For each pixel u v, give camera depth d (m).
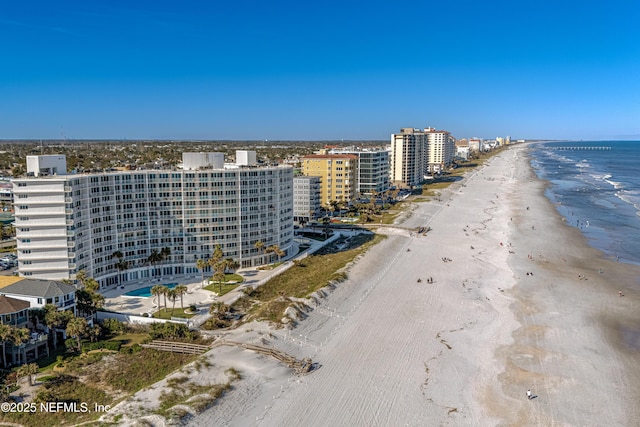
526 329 112.19
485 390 86.06
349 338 105.38
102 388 84.44
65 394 81.94
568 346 103.88
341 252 180.62
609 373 92.81
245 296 129.75
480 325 113.81
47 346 96.12
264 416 76.31
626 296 134.75
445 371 92.06
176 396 79.12
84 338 102.44
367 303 126.62
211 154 157.75
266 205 159.50
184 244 147.75
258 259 158.38
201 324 111.06
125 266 135.00
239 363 91.56
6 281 111.12
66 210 121.12
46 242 121.44
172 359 95.44
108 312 114.12
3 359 90.00
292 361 92.94
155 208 143.50
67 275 123.31
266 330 106.00
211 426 72.81
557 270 158.38
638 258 173.25
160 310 117.94
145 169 155.25
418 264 163.88
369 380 87.94
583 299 132.00
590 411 80.19
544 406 81.38
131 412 73.94
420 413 78.44
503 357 98.50
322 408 78.94
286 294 129.88
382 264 162.75
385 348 100.88
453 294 134.25
